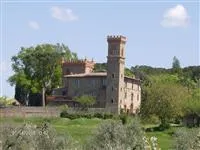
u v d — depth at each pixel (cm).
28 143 4544
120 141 4844
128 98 19212
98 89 19038
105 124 5091
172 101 14425
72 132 10856
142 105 14700
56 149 4741
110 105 18488
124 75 19425
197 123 14738
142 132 5041
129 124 5119
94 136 5041
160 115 14362
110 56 18725
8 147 4388
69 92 19662
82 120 15200
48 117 16025
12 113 16225
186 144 4928
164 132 12644
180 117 15262
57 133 5094
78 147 4956
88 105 18525
